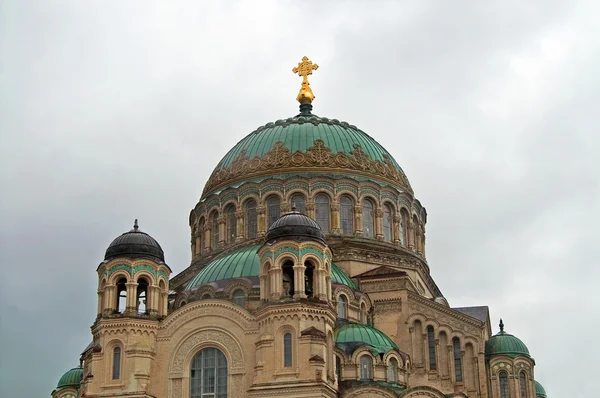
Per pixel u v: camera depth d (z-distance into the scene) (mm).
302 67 112562
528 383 92625
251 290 82938
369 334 81125
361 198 97375
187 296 85500
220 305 76438
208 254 99000
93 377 74938
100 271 78625
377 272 91938
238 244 95938
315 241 75750
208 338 76000
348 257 93688
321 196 96750
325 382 71500
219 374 75250
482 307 103438
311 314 73500
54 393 101312
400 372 80562
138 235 79875
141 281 79500
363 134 106125
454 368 89812
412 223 101938
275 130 103062
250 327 75125
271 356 72688
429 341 90250
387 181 100750
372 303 90375
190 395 75125
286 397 71125
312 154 98375
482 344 90875
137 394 74188
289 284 77812
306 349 72062
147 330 76375
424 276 101125
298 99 110688
